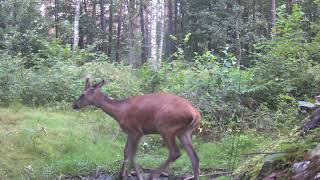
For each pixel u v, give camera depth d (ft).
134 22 112.27
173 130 20.70
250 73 36.65
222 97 34.17
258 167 15.88
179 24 123.85
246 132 29.84
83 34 111.96
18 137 27.30
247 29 78.23
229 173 21.49
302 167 12.96
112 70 44.65
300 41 38.86
